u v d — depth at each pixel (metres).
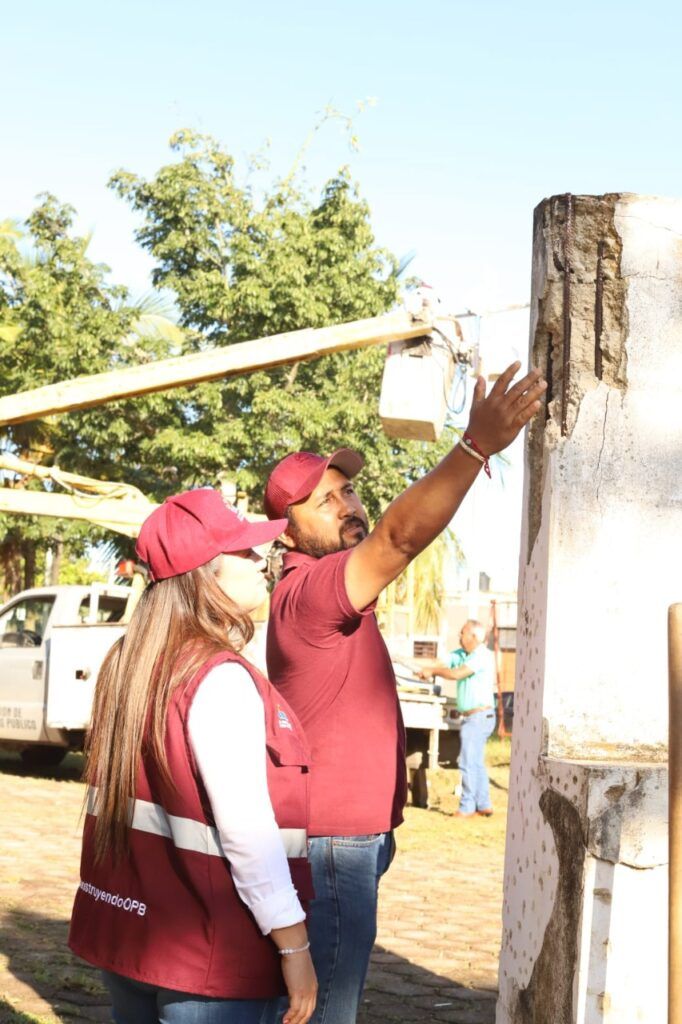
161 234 17.42
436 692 12.46
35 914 6.00
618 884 2.52
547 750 2.79
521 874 2.90
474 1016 4.68
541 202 2.99
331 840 2.69
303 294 16.42
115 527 13.02
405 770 2.91
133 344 17.62
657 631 2.81
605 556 2.82
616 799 2.52
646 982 2.51
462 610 30.86
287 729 2.18
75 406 10.63
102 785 2.16
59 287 17.61
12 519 18.75
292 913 2.03
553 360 2.94
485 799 11.12
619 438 2.84
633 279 2.88
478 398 2.41
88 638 11.77
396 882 7.57
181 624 2.18
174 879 2.08
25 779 12.02
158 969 2.04
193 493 2.29
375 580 2.57
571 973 2.55
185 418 17.41
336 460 2.98
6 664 12.62
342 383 16.73
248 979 2.04
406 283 17.39
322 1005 2.68
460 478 2.39
